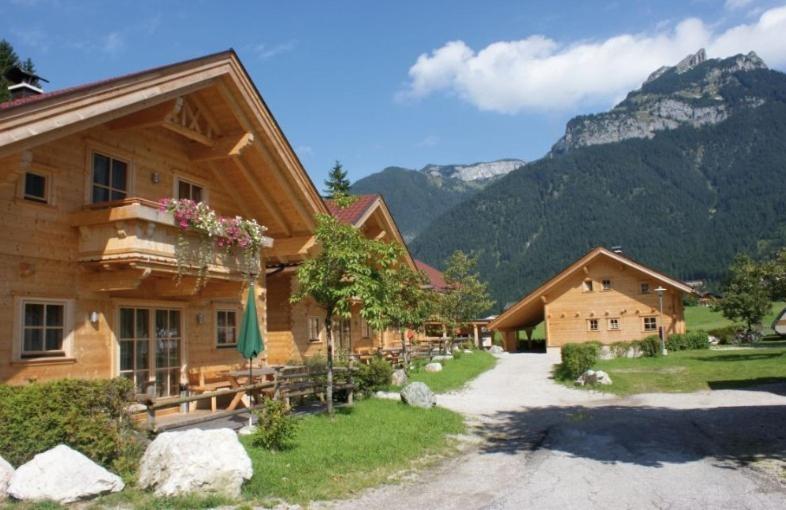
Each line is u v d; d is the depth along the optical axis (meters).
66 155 11.01
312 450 9.63
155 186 13.18
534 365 29.72
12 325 9.82
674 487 8.37
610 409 16.41
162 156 13.47
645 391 20.09
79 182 11.23
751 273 33.22
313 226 16.77
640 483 8.64
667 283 34.50
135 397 8.73
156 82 11.12
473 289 42.81
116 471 7.68
